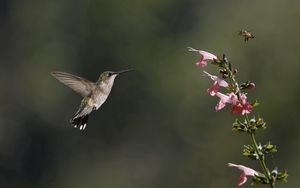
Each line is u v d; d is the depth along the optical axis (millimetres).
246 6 32938
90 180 35812
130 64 37031
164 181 33875
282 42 30656
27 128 38688
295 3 31422
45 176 37469
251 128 8258
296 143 28609
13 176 37875
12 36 41562
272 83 29859
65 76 10484
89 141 36219
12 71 40719
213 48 33281
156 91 35281
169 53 36781
